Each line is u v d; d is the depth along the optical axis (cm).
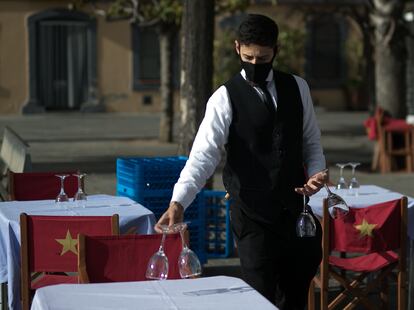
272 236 492
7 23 3047
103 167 1675
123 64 3169
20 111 3073
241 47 491
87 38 3127
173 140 2145
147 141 2161
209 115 489
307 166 510
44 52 3098
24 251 589
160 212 831
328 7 3281
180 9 1828
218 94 493
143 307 380
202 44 1005
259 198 489
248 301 390
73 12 3086
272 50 489
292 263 504
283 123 489
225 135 489
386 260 690
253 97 489
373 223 648
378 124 1673
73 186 834
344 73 3428
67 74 3131
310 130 508
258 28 482
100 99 3159
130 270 503
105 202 748
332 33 3397
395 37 1691
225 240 939
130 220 680
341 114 3219
